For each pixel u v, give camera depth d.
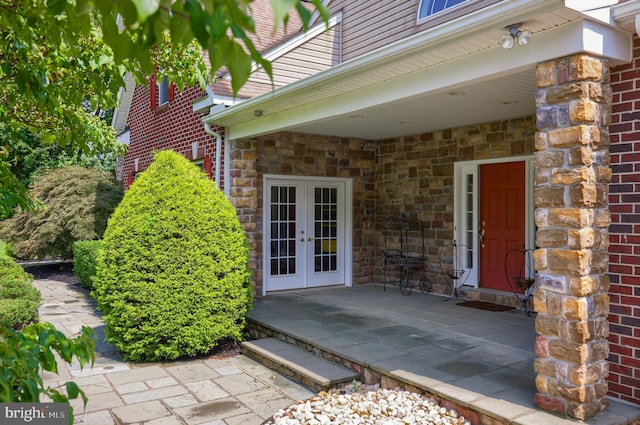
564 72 3.32
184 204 5.65
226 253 5.80
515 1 3.21
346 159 8.99
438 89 4.46
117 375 5.03
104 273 5.50
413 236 8.52
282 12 0.78
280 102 6.07
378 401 3.96
